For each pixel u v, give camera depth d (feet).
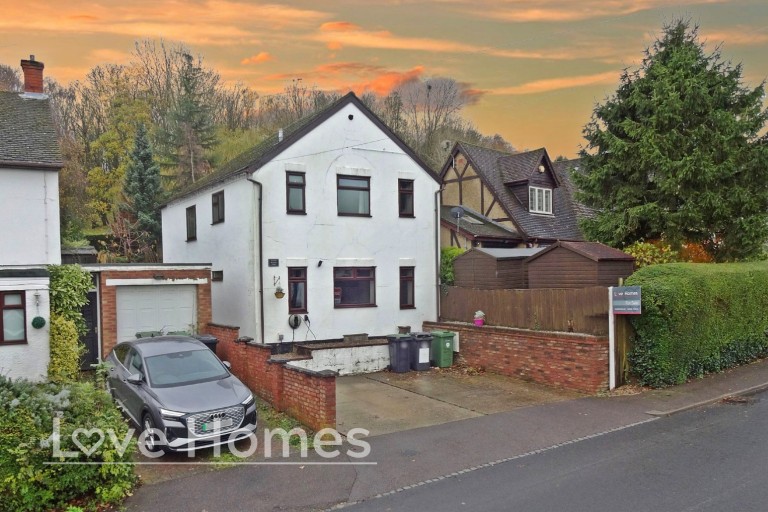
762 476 22.47
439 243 62.64
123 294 48.75
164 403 27.27
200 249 64.54
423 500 21.43
